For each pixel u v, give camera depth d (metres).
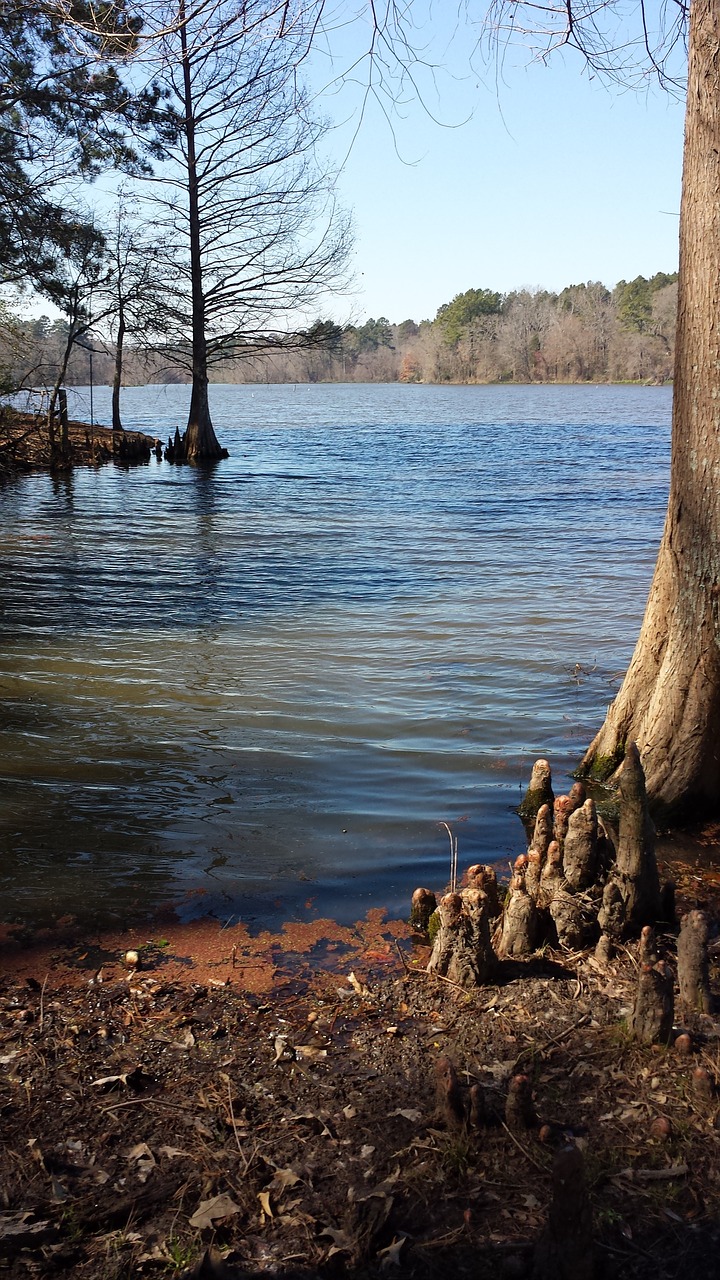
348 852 5.73
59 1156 3.27
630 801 4.77
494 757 7.20
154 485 27.77
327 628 10.99
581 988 4.29
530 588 13.23
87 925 4.88
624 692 6.68
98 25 5.32
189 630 10.91
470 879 4.66
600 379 140.00
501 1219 2.96
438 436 48.38
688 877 5.43
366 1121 3.41
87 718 7.95
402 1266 2.80
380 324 183.88
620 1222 2.92
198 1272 2.75
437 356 154.62
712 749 6.07
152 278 35.09
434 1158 3.22
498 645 10.23
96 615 11.66
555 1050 3.81
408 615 11.62
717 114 5.43
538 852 4.98
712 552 5.82
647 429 52.72
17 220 26.20
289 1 5.38
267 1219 2.99
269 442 45.06
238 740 7.49
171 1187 3.13
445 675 9.16
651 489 26.02
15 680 8.95
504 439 46.09
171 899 5.16
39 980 4.38
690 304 5.68
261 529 19.11
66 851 5.67
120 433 37.53
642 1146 3.24
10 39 20.95
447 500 23.81
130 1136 3.36
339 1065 3.75
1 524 19.77
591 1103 3.47
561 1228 2.69
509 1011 4.11
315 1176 3.16
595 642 10.34
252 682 8.95
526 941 4.59
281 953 4.63
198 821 6.10
